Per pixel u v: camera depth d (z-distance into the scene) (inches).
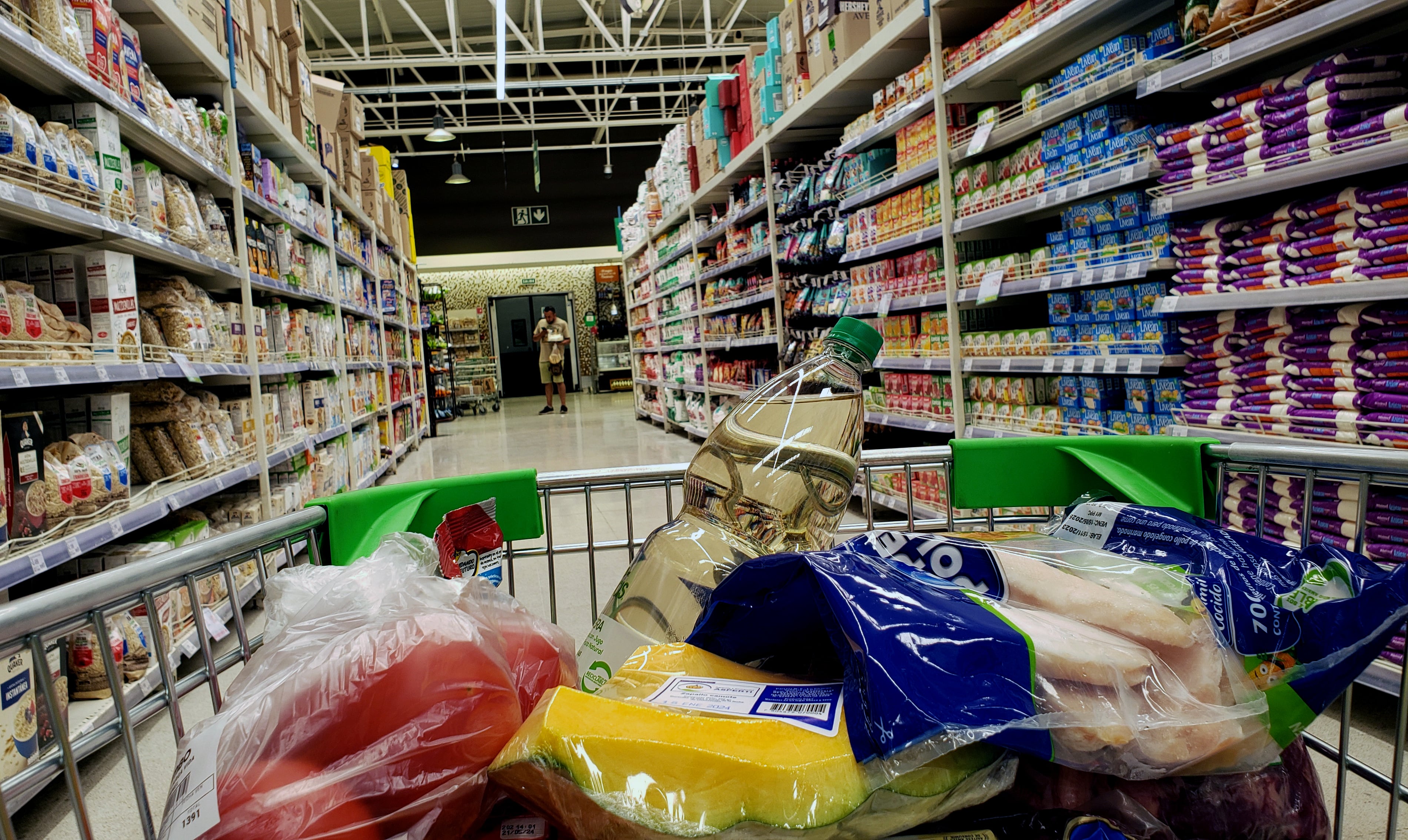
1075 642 20.8
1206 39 85.6
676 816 17.9
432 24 455.8
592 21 407.2
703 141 261.0
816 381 39.3
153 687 87.6
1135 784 22.8
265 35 153.9
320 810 19.7
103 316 93.2
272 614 28.1
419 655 21.6
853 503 175.2
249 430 133.3
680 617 32.6
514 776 19.9
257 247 144.1
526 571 130.2
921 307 144.9
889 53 144.4
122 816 66.1
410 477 265.7
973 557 24.7
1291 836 23.4
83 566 97.6
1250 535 27.3
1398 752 29.4
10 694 67.2
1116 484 40.6
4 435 72.8
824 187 174.6
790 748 19.1
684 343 307.0
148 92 104.8
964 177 129.8
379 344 280.4
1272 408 82.4
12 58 81.0
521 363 733.9
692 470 38.8
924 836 20.6
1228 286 85.7
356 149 252.2
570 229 653.9
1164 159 91.2
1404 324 70.4
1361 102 72.4
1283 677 23.0
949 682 19.1
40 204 77.3
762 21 466.9
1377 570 24.9
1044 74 129.7
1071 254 109.1
